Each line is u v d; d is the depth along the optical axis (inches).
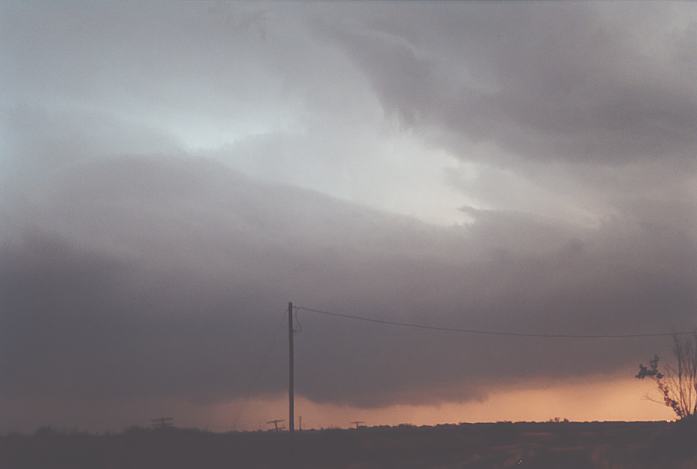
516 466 1497.3
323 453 2135.8
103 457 2020.2
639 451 1594.5
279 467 1868.8
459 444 2298.2
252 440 2444.6
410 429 3280.0
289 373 1951.3
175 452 2122.3
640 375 1721.2
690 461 1409.9
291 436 1908.2
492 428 3213.6
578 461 1525.6
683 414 1659.7
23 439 2365.9
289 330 1972.2
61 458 1996.8
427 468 1617.9
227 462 1966.0
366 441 2417.6
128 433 2613.2
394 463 1792.6
